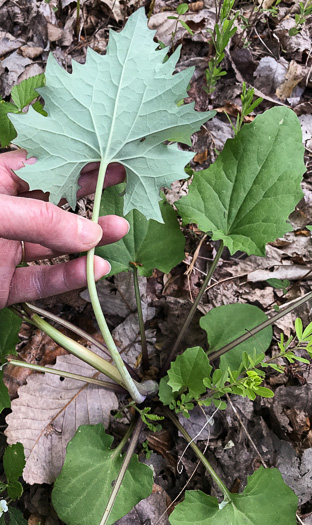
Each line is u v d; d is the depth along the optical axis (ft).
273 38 1.20
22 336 0.97
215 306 0.96
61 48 1.24
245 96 0.79
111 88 0.62
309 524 0.75
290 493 0.67
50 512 0.80
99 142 0.64
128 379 0.72
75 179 0.66
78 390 0.88
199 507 0.68
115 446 0.86
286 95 1.16
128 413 0.88
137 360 0.94
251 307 0.85
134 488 0.72
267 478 0.69
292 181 0.75
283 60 1.18
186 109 0.62
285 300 0.97
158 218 0.66
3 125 0.85
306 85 1.16
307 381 0.85
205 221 0.79
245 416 0.84
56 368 0.91
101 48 1.24
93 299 0.64
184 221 0.79
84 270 0.76
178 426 0.81
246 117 1.12
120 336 0.96
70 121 0.62
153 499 0.80
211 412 0.86
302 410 0.83
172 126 0.63
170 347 0.95
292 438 0.81
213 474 0.73
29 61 1.22
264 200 0.76
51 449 0.83
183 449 0.84
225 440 0.83
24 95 0.84
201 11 1.23
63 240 0.62
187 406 0.75
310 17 1.24
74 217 0.63
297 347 0.64
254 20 1.18
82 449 0.75
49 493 0.82
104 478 0.74
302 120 1.13
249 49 1.18
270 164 0.77
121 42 0.61
